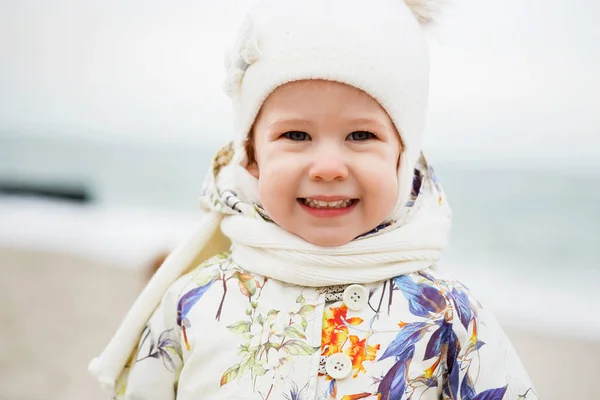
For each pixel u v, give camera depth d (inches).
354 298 58.1
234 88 61.7
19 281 236.8
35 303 209.0
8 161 642.2
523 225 402.9
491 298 256.5
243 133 62.2
